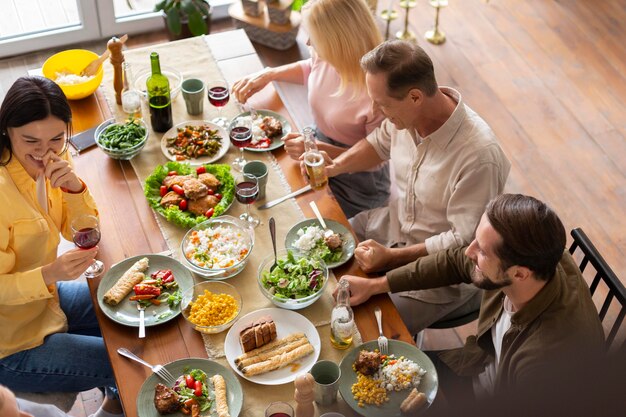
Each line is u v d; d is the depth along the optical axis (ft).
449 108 7.05
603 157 12.39
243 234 6.94
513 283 5.58
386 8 15.20
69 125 6.88
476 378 6.86
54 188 6.93
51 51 13.61
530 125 12.91
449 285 6.84
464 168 6.95
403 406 5.54
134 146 7.71
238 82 8.80
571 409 0.89
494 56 14.34
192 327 6.21
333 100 8.71
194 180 7.34
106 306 6.31
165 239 7.04
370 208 9.34
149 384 5.67
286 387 5.74
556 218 5.36
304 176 7.64
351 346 6.08
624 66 14.25
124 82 8.36
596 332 5.57
